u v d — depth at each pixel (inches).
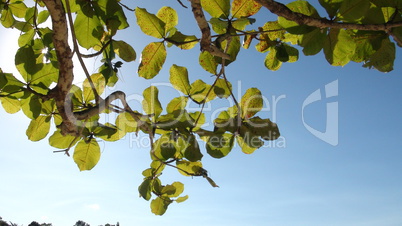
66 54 83.0
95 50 102.7
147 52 100.7
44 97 90.8
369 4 80.2
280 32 113.3
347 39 86.8
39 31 113.2
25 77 95.7
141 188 118.9
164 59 102.2
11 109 104.5
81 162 111.1
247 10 95.0
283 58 112.6
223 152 98.5
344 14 81.6
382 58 87.8
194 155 100.7
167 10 98.2
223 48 107.1
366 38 88.8
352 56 91.5
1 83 92.3
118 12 92.3
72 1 95.0
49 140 110.3
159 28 98.4
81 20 91.6
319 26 81.7
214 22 95.0
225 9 94.1
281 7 78.2
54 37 80.0
